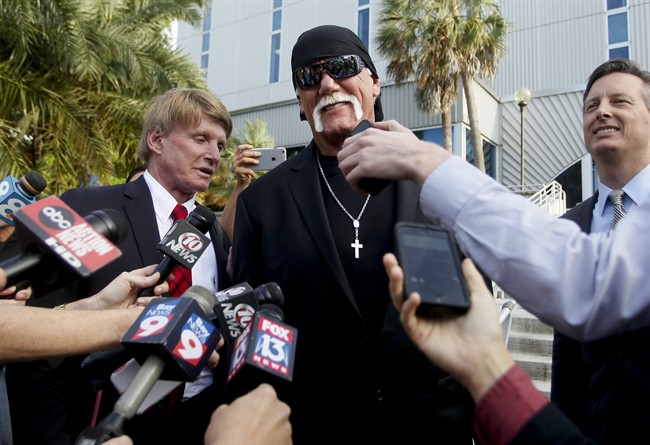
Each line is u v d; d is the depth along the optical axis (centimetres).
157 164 251
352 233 192
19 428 222
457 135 1495
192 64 1045
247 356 112
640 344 157
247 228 205
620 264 92
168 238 173
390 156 116
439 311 93
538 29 1756
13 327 120
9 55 836
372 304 180
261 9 2252
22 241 111
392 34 1463
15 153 805
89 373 179
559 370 210
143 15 1051
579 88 1608
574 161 1603
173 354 110
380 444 166
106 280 214
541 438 87
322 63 198
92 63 816
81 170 920
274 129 1948
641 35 1602
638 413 153
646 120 219
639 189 216
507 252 98
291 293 186
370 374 172
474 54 1398
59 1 794
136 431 196
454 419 167
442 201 107
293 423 175
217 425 104
